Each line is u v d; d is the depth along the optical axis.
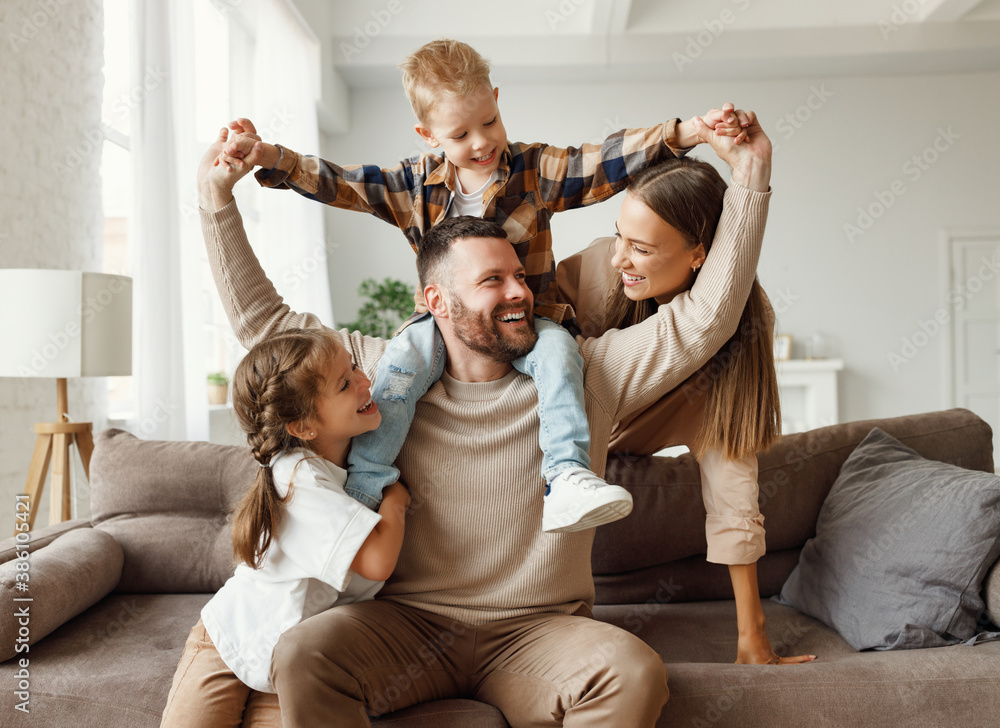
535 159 1.71
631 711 1.15
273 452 1.34
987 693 1.29
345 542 1.28
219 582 2.01
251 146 1.52
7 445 2.83
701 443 1.72
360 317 6.54
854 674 1.34
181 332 3.51
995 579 1.53
